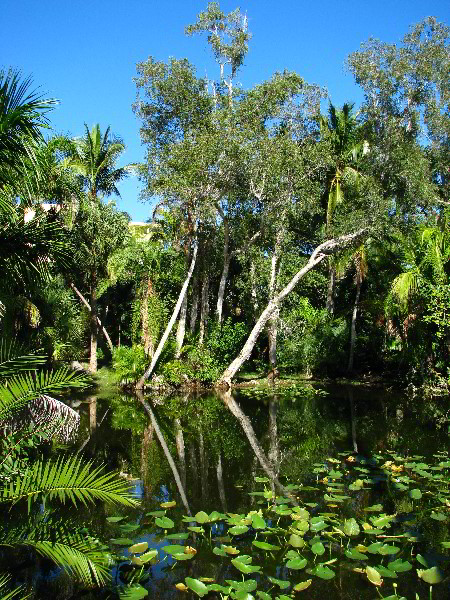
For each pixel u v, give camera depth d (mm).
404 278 14086
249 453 8102
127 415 11883
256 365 20828
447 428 9961
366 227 16797
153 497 5883
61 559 3391
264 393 15750
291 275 20750
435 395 14617
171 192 15531
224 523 5074
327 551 4371
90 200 18750
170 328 16656
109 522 5055
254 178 16484
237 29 18109
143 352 17078
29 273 5266
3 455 4012
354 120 21453
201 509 5477
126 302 25172
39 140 4445
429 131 22047
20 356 4328
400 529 4852
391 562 4082
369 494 5852
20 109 4117
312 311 19984
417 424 10414
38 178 4789
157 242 19469
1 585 3584
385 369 18453
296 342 19422
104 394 15578
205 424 10734
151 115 17984
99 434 9547
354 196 19016
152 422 10953
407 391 15578
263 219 18094
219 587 3684
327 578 3820
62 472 3744
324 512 5297
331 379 18734
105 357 23203
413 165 19359
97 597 3652
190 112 17422
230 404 13703
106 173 20375
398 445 8492
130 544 4523
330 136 19703
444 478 6422
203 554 4379
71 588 3789
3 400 3977
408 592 3742
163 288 19219
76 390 16266
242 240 19219
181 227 17609
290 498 5773
